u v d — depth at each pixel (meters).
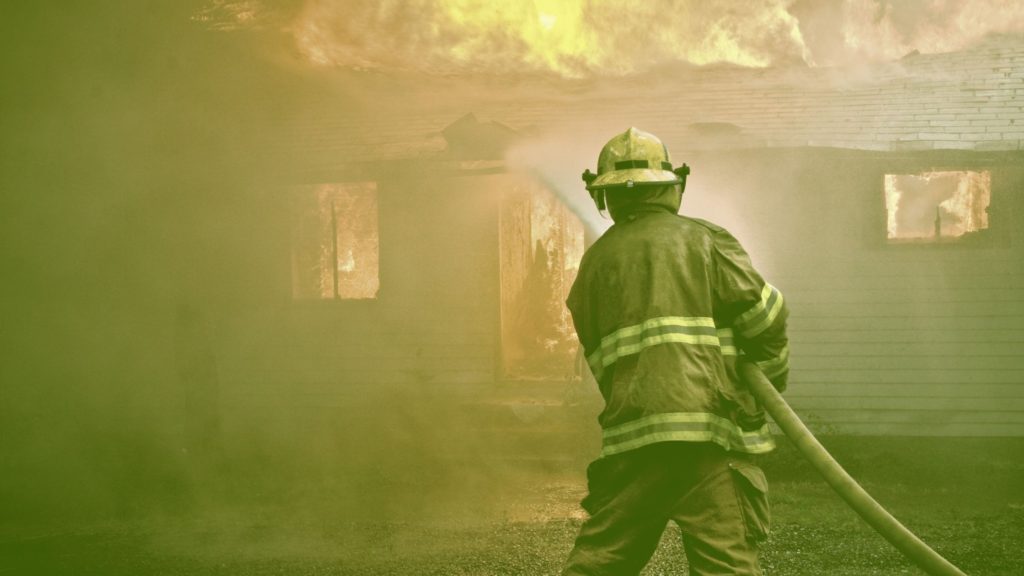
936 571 2.07
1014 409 10.72
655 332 2.44
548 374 13.73
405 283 12.16
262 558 6.16
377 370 12.20
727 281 2.47
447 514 7.63
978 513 7.25
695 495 2.40
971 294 10.84
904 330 10.95
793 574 5.39
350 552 6.25
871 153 10.30
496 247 11.93
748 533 2.38
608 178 2.67
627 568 2.52
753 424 2.47
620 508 2.47
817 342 11.09
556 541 6.46
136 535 7.12
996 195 10.77
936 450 10.22
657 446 2.42
